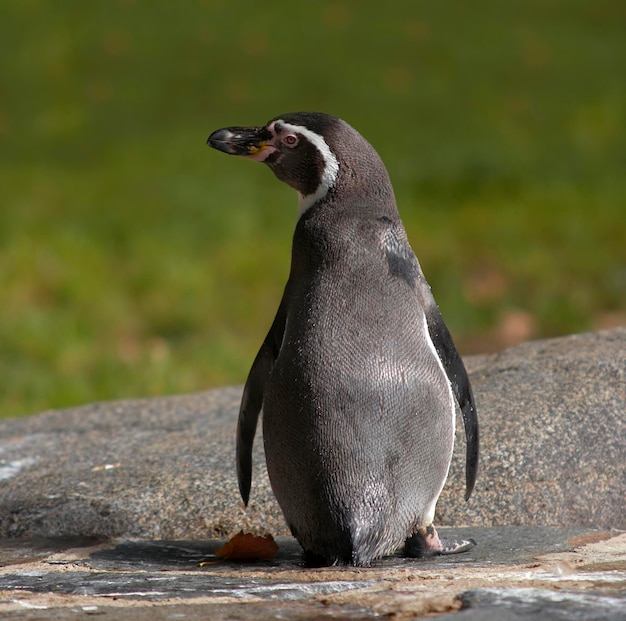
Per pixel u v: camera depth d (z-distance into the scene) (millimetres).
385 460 8562
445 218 30344
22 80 45875
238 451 9883
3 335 22969
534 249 27391
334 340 8719
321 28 49062
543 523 10562
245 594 7840
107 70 46094
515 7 51844
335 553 8602
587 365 12047
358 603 7438
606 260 26406
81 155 38688
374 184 9508
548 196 31578
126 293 25719
